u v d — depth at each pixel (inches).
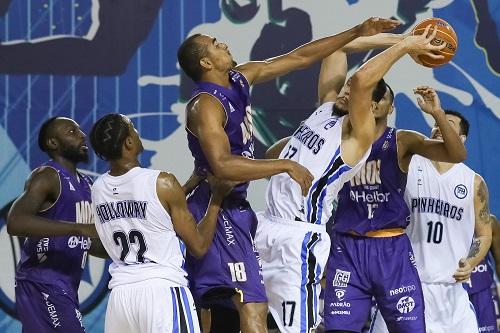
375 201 478.0
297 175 391.2
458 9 644.7
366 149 442.3
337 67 487.5
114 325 401.7
